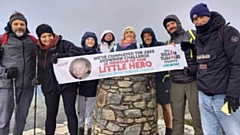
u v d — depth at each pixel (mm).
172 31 3822
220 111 2617
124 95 3824
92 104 4355
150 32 4281
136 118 3836
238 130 2578
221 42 2533
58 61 3680
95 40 4398
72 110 3707
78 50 3926
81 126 4422
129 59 3830
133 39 4121
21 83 3533
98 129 4043
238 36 2430
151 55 3789
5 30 3584
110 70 3850
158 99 4328
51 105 3662
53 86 3623
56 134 5152
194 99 3479
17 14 3578
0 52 3426
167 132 4348
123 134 3807
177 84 3672
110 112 3889
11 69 3363
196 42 2877
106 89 3980
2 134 3500
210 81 2611
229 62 2502
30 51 3629
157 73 4289
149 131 3959
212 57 2592
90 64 3809
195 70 3434
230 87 2398
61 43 3793
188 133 5070
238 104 2377
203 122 2869
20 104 3643
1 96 3471
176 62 3686
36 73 3672
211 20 2605
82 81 4156
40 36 3627
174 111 3717
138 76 3881
